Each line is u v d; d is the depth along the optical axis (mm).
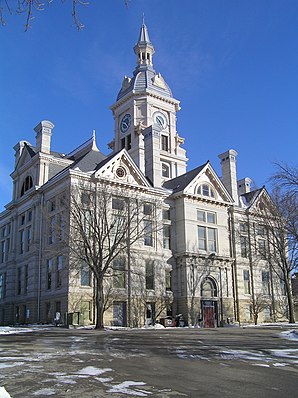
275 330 35188
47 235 48594
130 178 49906
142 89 70625
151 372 12484
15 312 52562
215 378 11602
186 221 52875
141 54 75438
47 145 54188
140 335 28609
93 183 46781
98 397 9109
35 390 9789
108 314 45094
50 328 39625
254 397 9344
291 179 30641
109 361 14773
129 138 69750
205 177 56438
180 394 9539
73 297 43031
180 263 52250
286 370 12945
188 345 20938
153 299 49062
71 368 13016
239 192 69250
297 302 62594
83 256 41062
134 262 47906
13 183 58875
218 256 54000
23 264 52688
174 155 67875
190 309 50312
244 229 59531
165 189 54562
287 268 51438
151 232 48312
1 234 60781
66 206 43062
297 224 46875
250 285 58219
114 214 44406
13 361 14625
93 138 54875
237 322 54656
